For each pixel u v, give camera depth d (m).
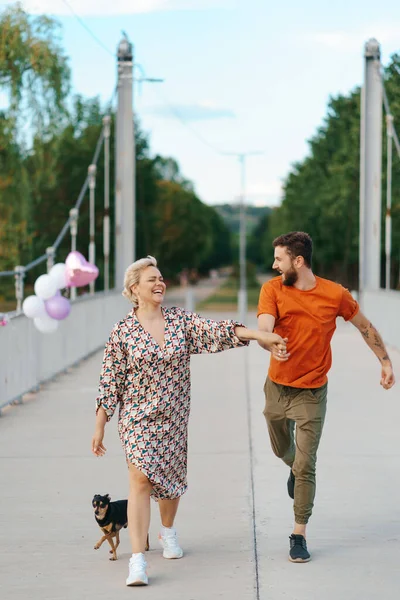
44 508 7.47
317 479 8.42
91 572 5.98
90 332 20.19
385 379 6.54
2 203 31.30
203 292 93.56
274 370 6.30
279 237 6.25
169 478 5.93
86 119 53.09
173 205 90.62
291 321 6.17
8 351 12.35
